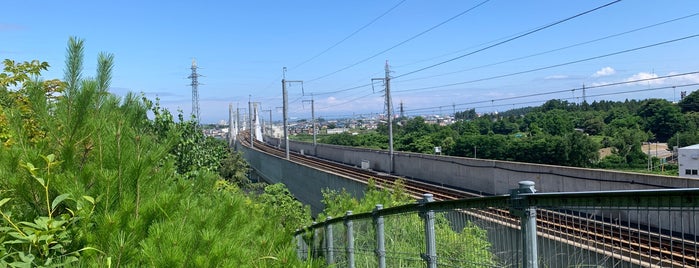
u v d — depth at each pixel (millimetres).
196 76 59250
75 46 3430
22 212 3139
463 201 3893
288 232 5109
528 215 3064
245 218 4246
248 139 108188
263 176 52844
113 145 3176
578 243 2967
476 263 3961
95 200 2889
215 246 2846
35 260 2744
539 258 3285
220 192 4613
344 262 7305
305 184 33438
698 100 46688
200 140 13227
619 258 2785
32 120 4523
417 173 28922
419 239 5566
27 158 3070
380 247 5836
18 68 5688
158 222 2994
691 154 25562
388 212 5508
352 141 76438
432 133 63500
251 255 3652
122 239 2670
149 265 2633
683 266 2205
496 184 20781
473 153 51469
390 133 32344
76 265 2699
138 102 3973
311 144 58469
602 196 2516
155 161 3352
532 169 18000
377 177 30188
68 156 3221
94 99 3508
